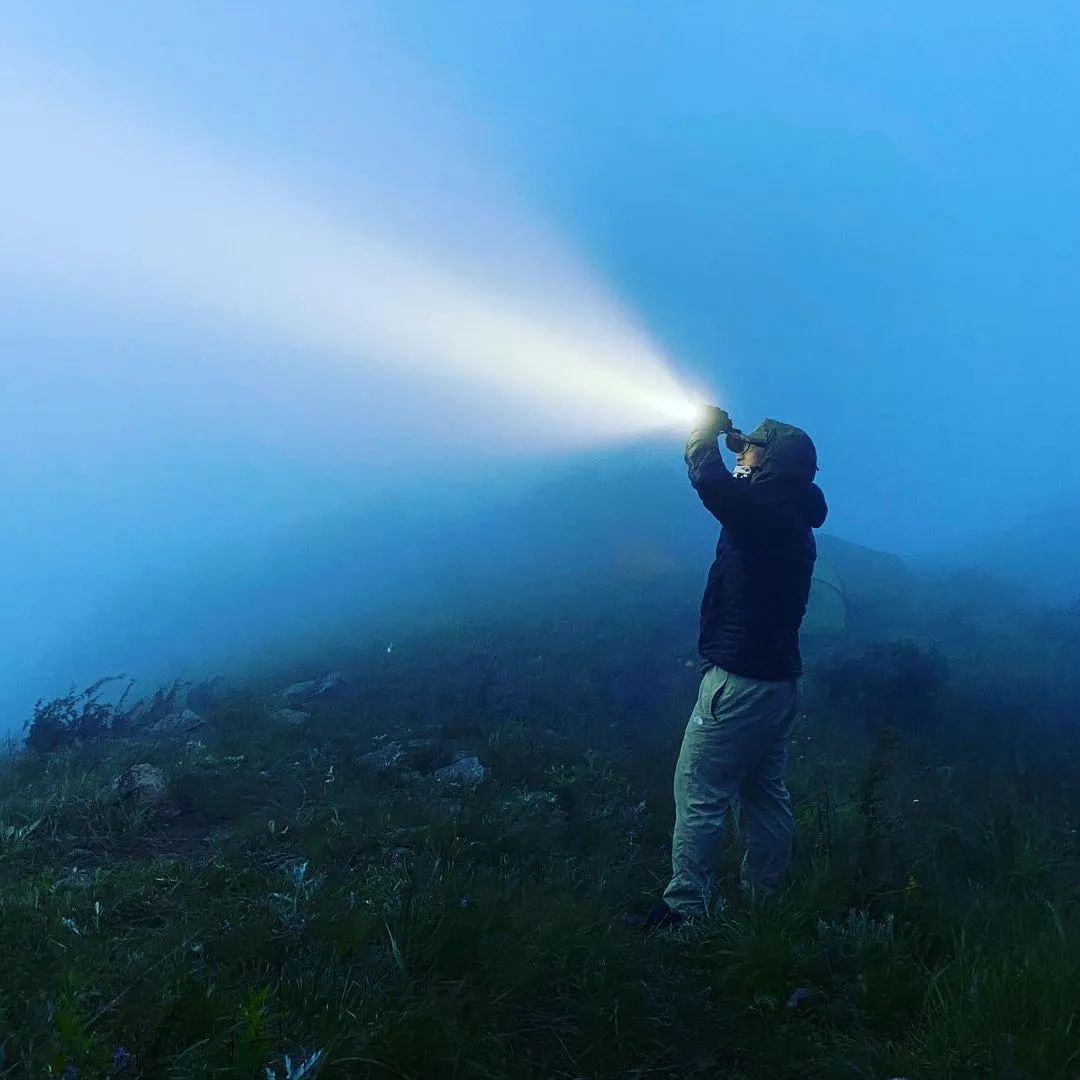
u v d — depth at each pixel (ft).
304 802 20.06
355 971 10.73
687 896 13.33
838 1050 9.34
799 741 27.35
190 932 11.89
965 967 10.34
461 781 22.12
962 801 19.31
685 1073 9.62
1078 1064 8.50
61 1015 8.44
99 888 14.03
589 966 10.93
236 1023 8.97
